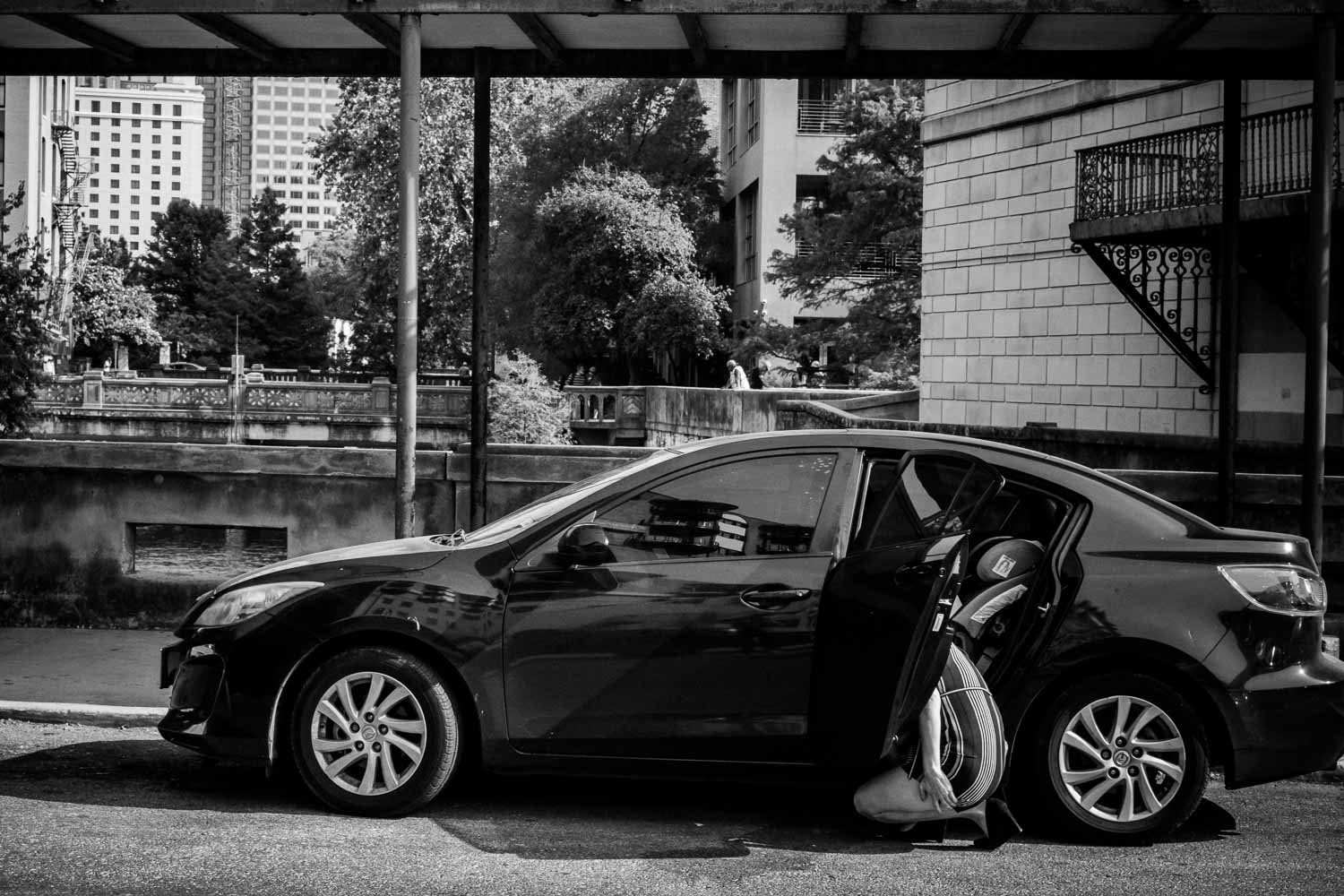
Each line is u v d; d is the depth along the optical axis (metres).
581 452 9.72
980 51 9.23
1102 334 20.66
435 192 41.09
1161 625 5.23
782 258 38.88
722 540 5.43
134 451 9.58
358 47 9.49
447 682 5.49
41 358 10.38
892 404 26.20
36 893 4.43
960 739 5.06
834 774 5.29
